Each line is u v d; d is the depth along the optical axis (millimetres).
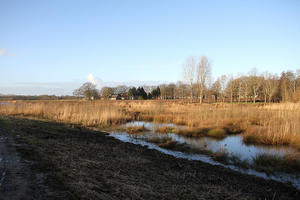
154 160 6754
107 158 6160
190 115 17375
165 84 90562
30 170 4254
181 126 14578
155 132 12562
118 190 3859
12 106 22344
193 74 43375
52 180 3891
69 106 21047
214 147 9305
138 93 81500
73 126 13188
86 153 6406
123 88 110562
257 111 19000
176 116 18016
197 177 5324
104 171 4832
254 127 12539
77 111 19219
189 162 6840
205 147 9156
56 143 7344
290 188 5066
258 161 7113
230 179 5395
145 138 10672
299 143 9430
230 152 8297
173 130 12570
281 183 5383
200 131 12141
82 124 14852
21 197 3070
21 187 3414
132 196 3691
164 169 5785
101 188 3850
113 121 16219
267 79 48938
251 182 5320
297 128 10211
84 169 4762
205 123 14055
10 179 3680
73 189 3605
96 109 19219
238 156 7672
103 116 16250
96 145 7980
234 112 18000
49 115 18422
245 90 49406
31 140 7121
